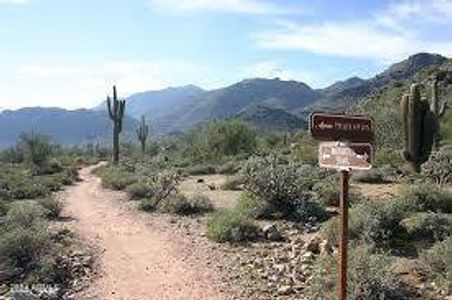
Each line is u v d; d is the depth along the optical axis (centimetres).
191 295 1141
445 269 1102
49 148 5350
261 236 1580
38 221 1639
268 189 1856
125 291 1183
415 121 2105
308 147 3912
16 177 3500
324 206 1927
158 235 1711
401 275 1117
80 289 1195
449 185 2269
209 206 2141
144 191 2666
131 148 9212
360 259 1066
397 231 1348
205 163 4669
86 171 5797
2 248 1289
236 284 1192
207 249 1490
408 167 2734
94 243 1625
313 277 1150
